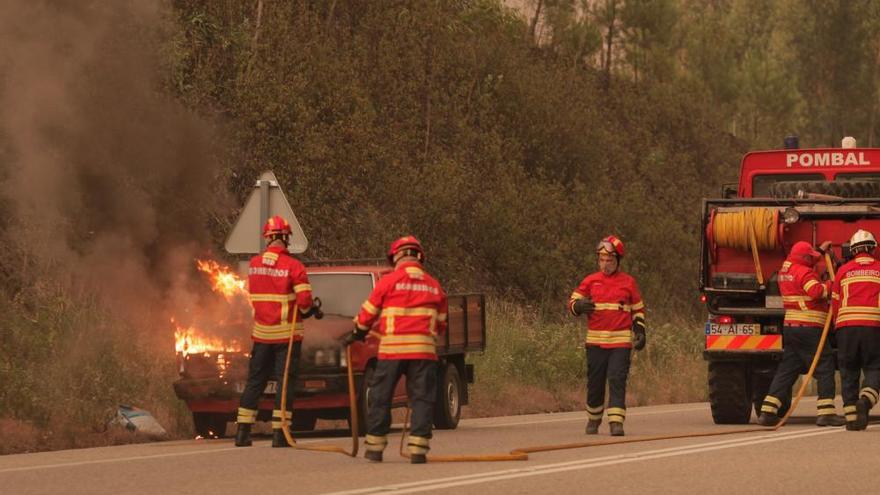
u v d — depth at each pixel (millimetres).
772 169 35312
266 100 43188
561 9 81625
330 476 18109
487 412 36719
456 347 29672
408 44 58438
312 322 26344
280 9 47594
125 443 26562
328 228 46312
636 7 85625
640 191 67188
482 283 54188
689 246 68750
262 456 21578
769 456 20594
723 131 92500
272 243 24484
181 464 20125
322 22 56125
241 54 44094
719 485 16656
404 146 54344
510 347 42688
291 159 43750
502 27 67125
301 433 28922
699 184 81250
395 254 20766
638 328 26688
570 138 65250
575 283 58844
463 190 53375
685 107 85875
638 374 44875
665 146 81125
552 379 42188
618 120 79125
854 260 27344
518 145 61031
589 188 65688
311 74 47688
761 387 33719
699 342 52125
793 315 28000
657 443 23906
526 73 65312
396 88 55969
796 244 28266
